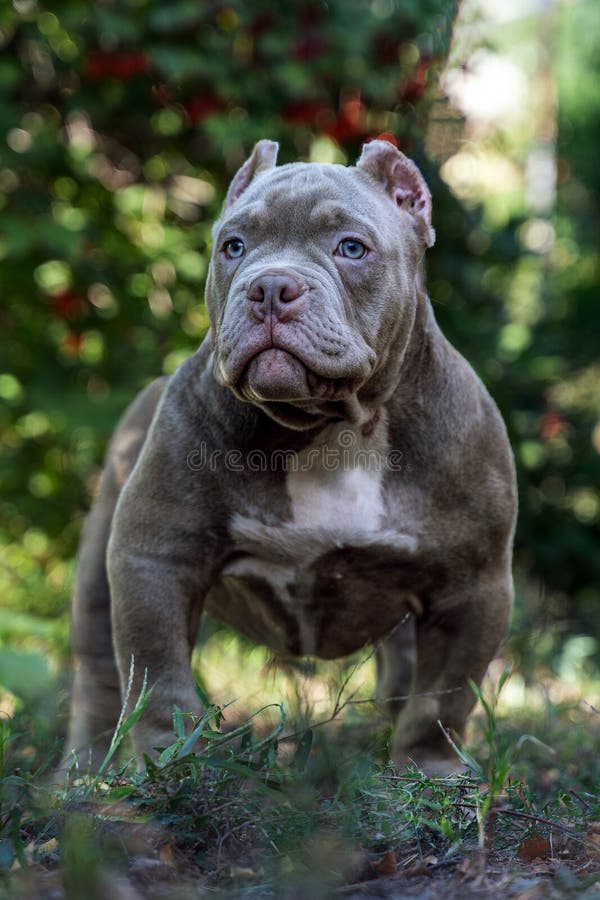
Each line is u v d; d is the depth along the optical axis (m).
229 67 7.26
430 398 4.14
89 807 3.33
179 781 3.44
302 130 7.52
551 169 12.74
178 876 3.12
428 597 4.32
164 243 7.93
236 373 3.69
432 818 3.56
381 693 5.18
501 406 8.84
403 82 7.27
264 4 7.12
